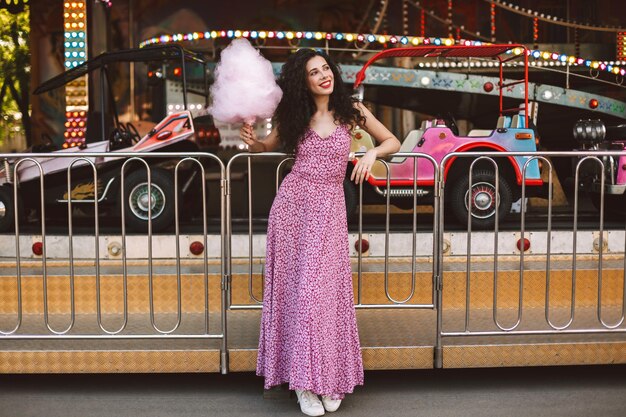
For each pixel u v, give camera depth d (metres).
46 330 3.78
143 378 3.85
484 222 5.56
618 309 4.21
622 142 5.93
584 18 10.48
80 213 8.14
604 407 3.32
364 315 4.07
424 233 4.90
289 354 3.23
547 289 3.52
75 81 7.26
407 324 3.87
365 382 3.72
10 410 3.32
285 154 3.25
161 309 4.16
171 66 8.20
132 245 4.83
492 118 9.45
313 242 3.15
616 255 4.45
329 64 3.21
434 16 10.58
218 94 3.21
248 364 3.44
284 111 3.20
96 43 9.51
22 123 11.40
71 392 3.60
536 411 3.26
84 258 4.83
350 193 5.73
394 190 5.74
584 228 5.50
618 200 6.55
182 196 5.90
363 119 3.29
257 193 8.76
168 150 6.07
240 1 11.28
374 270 4.31
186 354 3.42
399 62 9.34
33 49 11.31
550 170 3.55
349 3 11.20
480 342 3.52
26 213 6.49
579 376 3.83
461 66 8.94
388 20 11.19
